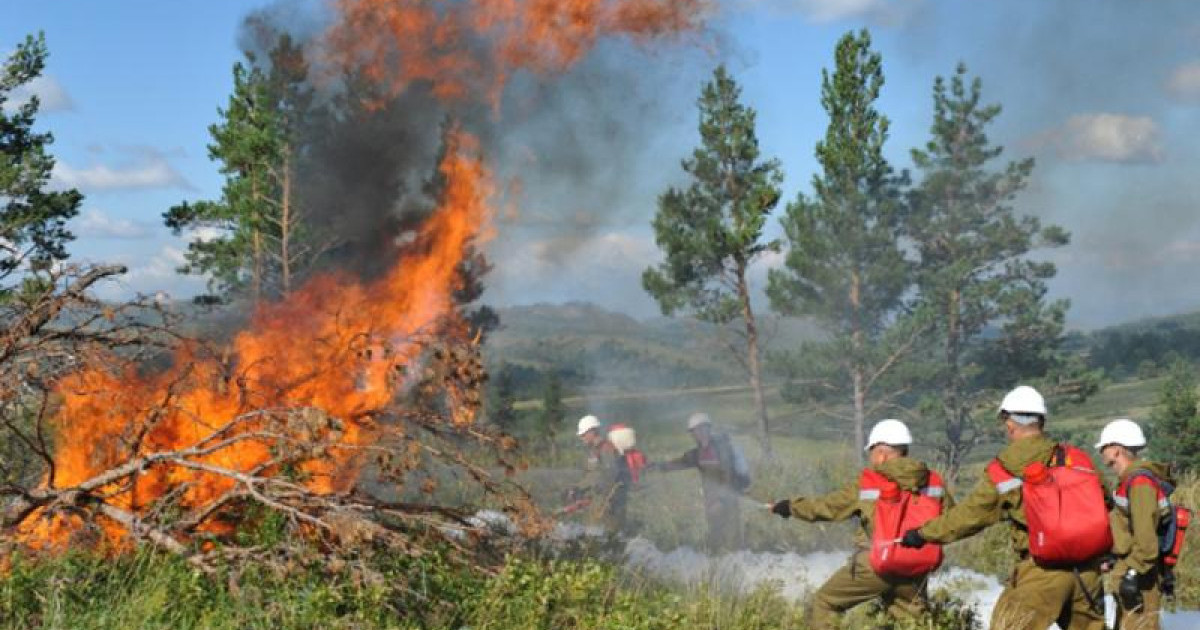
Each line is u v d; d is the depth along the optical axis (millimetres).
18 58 22266
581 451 20156
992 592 8734
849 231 24641
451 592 6320
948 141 28203
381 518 7324
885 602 6375
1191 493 11867
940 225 28219
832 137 24797
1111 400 54281
